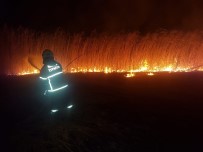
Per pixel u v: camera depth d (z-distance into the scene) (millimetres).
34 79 14281
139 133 7938
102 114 9367
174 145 7223
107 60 16438
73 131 8195
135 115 9219
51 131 8281
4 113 9898
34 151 7199
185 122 8570
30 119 9289
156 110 9609
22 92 12180
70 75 15000
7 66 16594
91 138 7730
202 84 12375
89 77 14453
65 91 9359
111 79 13914
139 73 15117
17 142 7750
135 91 11773
